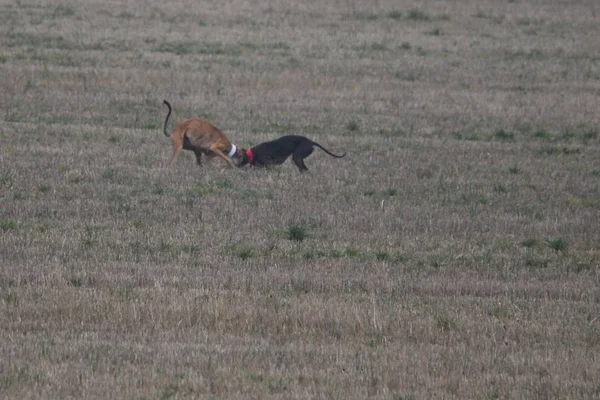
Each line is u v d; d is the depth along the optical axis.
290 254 46.12
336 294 40.69
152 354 32.72
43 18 120.44
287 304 38.47
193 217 51.69
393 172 63.78
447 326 36.91
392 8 143.75
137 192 55.88
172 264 43.91
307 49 110.19
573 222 54.22
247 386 30.19
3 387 29.33
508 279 44.19
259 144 65.19
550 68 107.69
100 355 32.41
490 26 133.75
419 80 98.44
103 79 89.50
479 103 89.50
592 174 66.12
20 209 51.53
